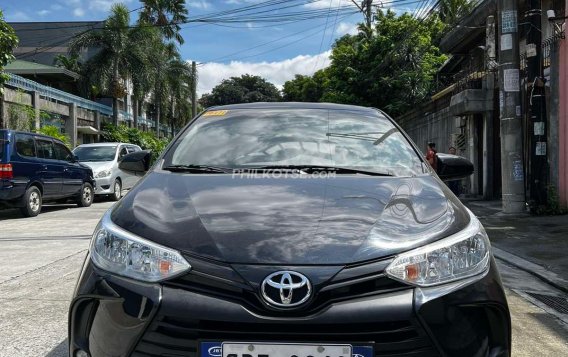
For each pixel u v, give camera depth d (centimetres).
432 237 247
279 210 264
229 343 216
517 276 623
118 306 233
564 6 1145
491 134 1498
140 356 223
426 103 2214
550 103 1116
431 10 1816
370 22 2822
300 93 5219
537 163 1084
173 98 4222
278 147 361
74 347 247
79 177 1338
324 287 221
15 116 1845
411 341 220
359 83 2644
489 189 1502
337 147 363
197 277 228
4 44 1223
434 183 317
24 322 426
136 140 3234
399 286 228
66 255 697
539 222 991
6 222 1051
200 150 361
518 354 381
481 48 1712
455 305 230
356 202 275
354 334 217
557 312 484
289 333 216
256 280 222
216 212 262
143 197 288
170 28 3788
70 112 2688
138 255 241
